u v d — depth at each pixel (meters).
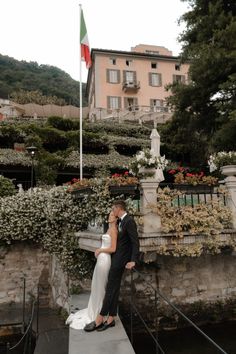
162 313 6.44
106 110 35.62
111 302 4.24
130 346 3.90
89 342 4.02
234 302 6.83
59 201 8.55
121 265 4.11
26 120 27.02
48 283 10.07
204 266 6.77
